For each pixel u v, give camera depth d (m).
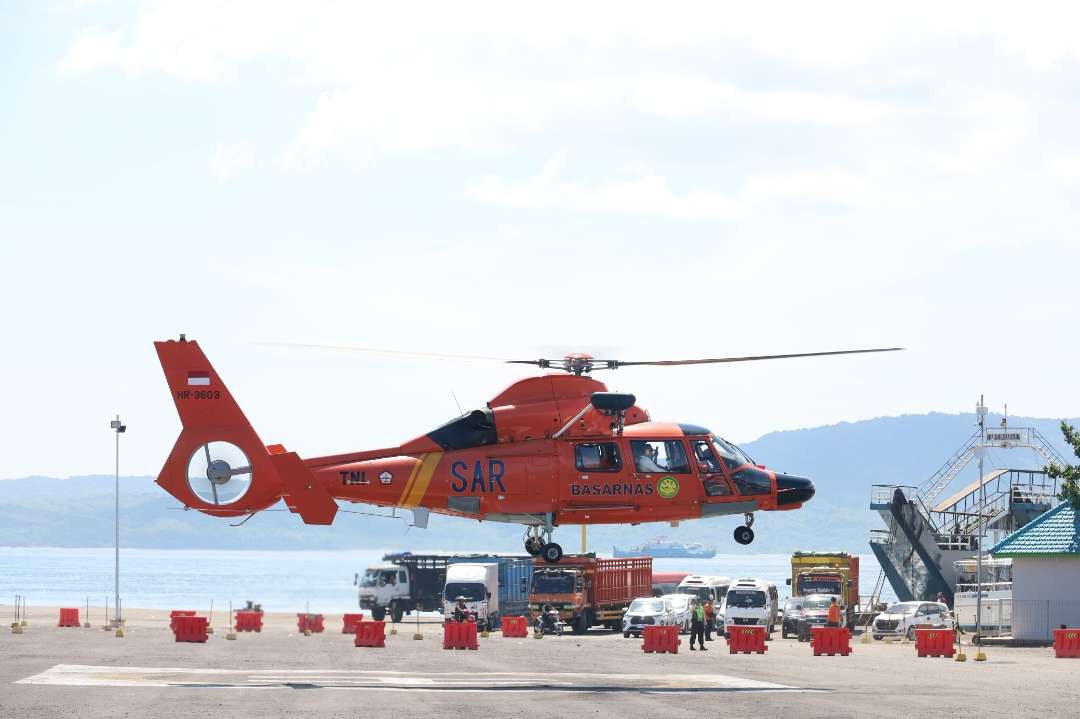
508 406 57.25
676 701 52.47
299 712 46.25
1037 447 137.75
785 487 58.53
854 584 135.38
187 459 56.19
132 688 55.03
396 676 64.19
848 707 50.62
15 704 48.00
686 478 57.53
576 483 56.72
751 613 115.50
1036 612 104.31
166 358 56.56
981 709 50.44
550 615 114.94
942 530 139.75
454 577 122.44
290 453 56.12
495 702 51.09
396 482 56.28
